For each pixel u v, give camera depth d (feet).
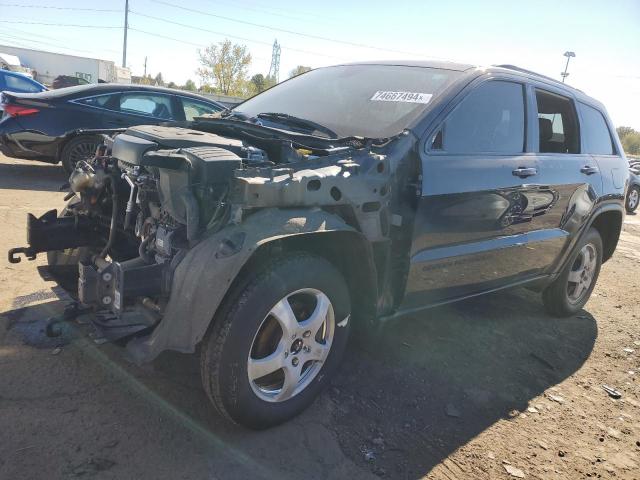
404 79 12.43
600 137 16.96
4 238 16.70
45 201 22.88
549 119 14.75
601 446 10.29
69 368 10.07
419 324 14.37
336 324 9.60
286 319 8.64
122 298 7.96
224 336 8.03
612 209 16.74
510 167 12.41
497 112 12.59
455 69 12.46
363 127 11.17
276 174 8.45
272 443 8.81
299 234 8.29
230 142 9.41
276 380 9.28
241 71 156.25
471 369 12.41
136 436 8.47
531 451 9.75
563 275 15.94
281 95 13.73
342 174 9.20
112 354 10.69
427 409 10.50
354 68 13.79
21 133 25.72
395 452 9.09
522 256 13.50
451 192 10.88
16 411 8.66
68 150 26.78
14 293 12.92
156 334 8.00
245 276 8.36
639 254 29.17
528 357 13.61
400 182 10.21
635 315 18.43
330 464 8.55
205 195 8.14
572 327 16.31
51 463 7.66
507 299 17.83
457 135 11.48
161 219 8.85
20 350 10.47
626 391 12.71
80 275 8.32
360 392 10.71
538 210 13.58
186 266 7.95
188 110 30.22
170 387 9.86
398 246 10.50
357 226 9.56
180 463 8.06
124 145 9.17
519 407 11.17
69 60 136.36
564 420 10.98
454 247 11.50
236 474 8.02
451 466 8.98
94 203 11.05
